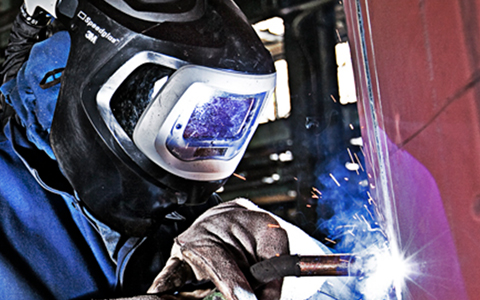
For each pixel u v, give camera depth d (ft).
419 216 1.72
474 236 1.28
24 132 3.65
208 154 3.20
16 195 3.51
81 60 3.05
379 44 1.97
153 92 2.99
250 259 3.32
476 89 1.19
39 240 3.44
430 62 1.42
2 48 15.37
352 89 14.73
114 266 3.58
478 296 1.29
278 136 16.40
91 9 3.04
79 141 3.10
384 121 2.09
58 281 3.37
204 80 2.91
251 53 3.11
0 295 3.18
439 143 1.42
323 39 14.79
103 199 3.14
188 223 4.22
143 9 2.97
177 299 3.10
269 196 16.70
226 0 3.31
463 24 1.21
